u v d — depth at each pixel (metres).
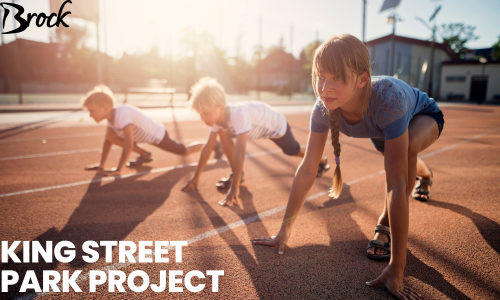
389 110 1.45
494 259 1.82
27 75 29.72
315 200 2.90
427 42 30.30
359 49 1.33
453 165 4.29
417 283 1.59
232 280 1.64
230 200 2.65
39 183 3.49
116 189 3.28
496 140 6.55
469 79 31.22
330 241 2.07
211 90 2.70
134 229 2.29
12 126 8.41
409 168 1.79
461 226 2.28
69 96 23.66
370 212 2.58
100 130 7.94
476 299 1.46
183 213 2.60
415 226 2.28
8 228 2.31
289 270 1.72
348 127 1.78
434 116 1.97
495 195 2.99
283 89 38.38
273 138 3.55
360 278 1.64
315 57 1.41
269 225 2.35
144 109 15.23
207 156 3.22
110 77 29.83
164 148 4.33
